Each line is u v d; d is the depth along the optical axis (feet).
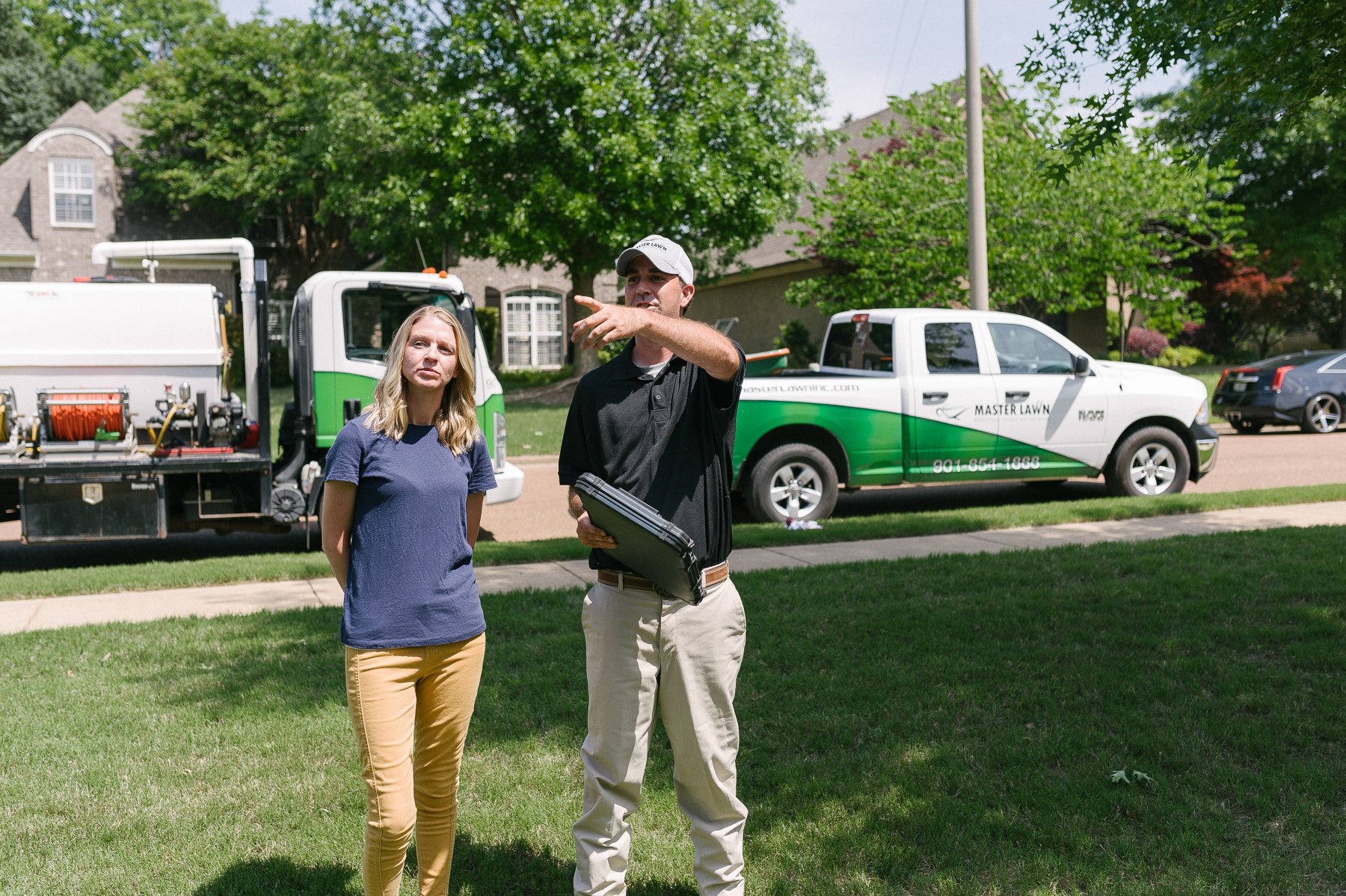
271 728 14.84
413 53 80.02
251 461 28.55
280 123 104.83
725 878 9.89
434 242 78.84
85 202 104.22
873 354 34.81
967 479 33.83
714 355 8.83
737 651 9.87
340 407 29.84
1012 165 60.54
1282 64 19.31
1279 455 48.73
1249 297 103.09
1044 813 11.84
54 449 27.14
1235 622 18.69
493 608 21.24
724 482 9.66
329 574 26.53
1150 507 31.96
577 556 27.55
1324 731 13.73
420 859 10.06
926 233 61.82
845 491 41.22
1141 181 60.18
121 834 11.80
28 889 10.62
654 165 70.44
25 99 132.46
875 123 67.10
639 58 77.92
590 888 9.68
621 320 8.21
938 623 19.16
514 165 76.18
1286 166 98.63
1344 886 10.27
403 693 9.44
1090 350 90.22
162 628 20.34
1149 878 10.49
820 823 11.77
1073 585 21.83
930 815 11.81
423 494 9.43
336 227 111.86
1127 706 14.89
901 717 14.67
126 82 120.37
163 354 28.19
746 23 78.38
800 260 85.25
